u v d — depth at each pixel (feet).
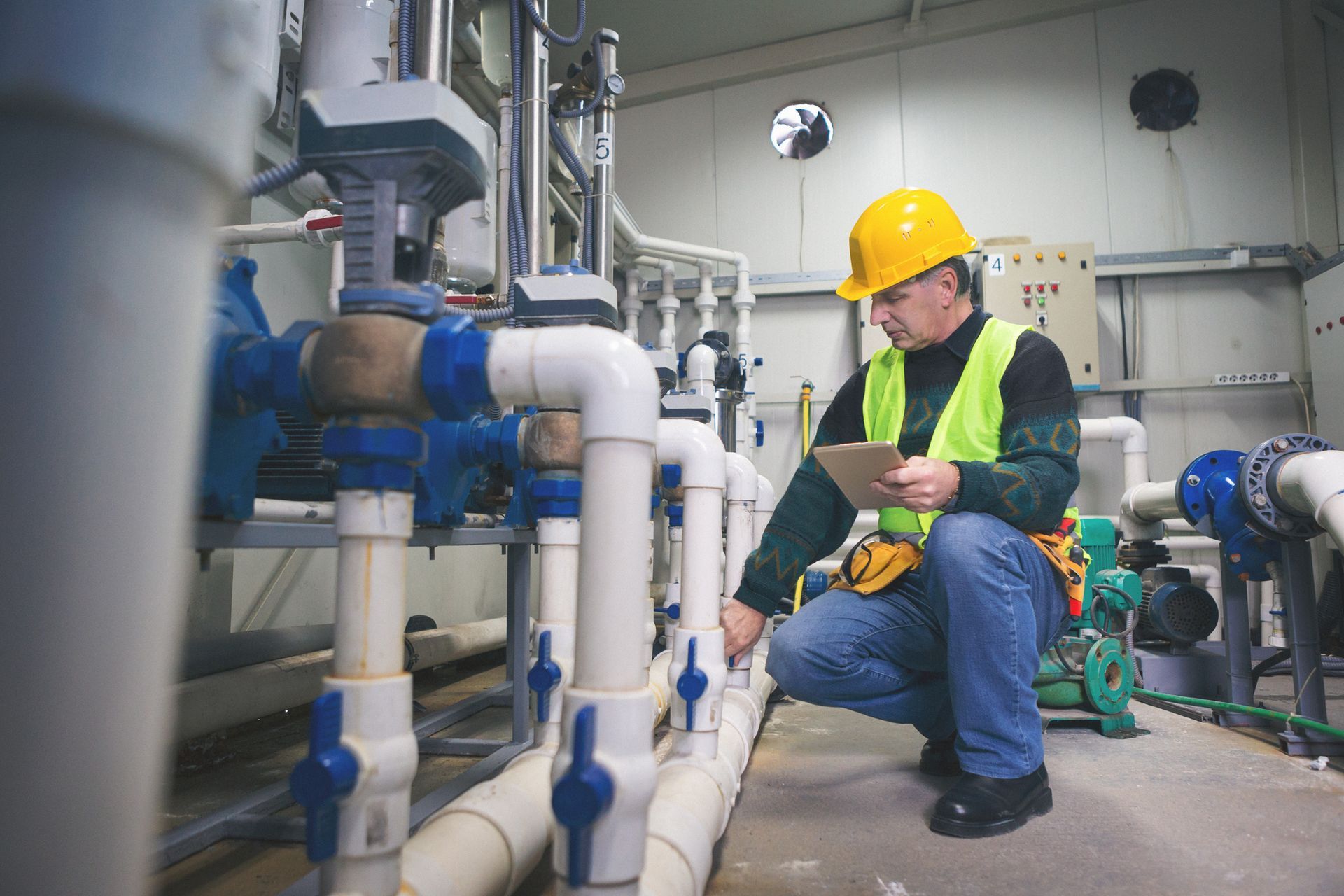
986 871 3.39
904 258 4.65
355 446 1.98
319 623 7.52
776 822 4.01
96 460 1.09
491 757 4.55
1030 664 3.99
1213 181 12.48
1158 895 3.17
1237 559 6.48
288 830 3.52
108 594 1.10
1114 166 12.70
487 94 8.49
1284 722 6.33
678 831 2.77
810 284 13.21
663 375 5.23
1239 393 12.28
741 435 11.85
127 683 1.12
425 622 7.70
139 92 1.10
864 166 13.37
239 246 5.75
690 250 12.53
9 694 1.04
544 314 3.60
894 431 4.88
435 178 2.08
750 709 4.91
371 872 1.93
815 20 13.05
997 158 12.98
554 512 3.67
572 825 1.89
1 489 1.05
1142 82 12.71
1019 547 4.01
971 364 4.62
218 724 4.83
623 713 1.96
